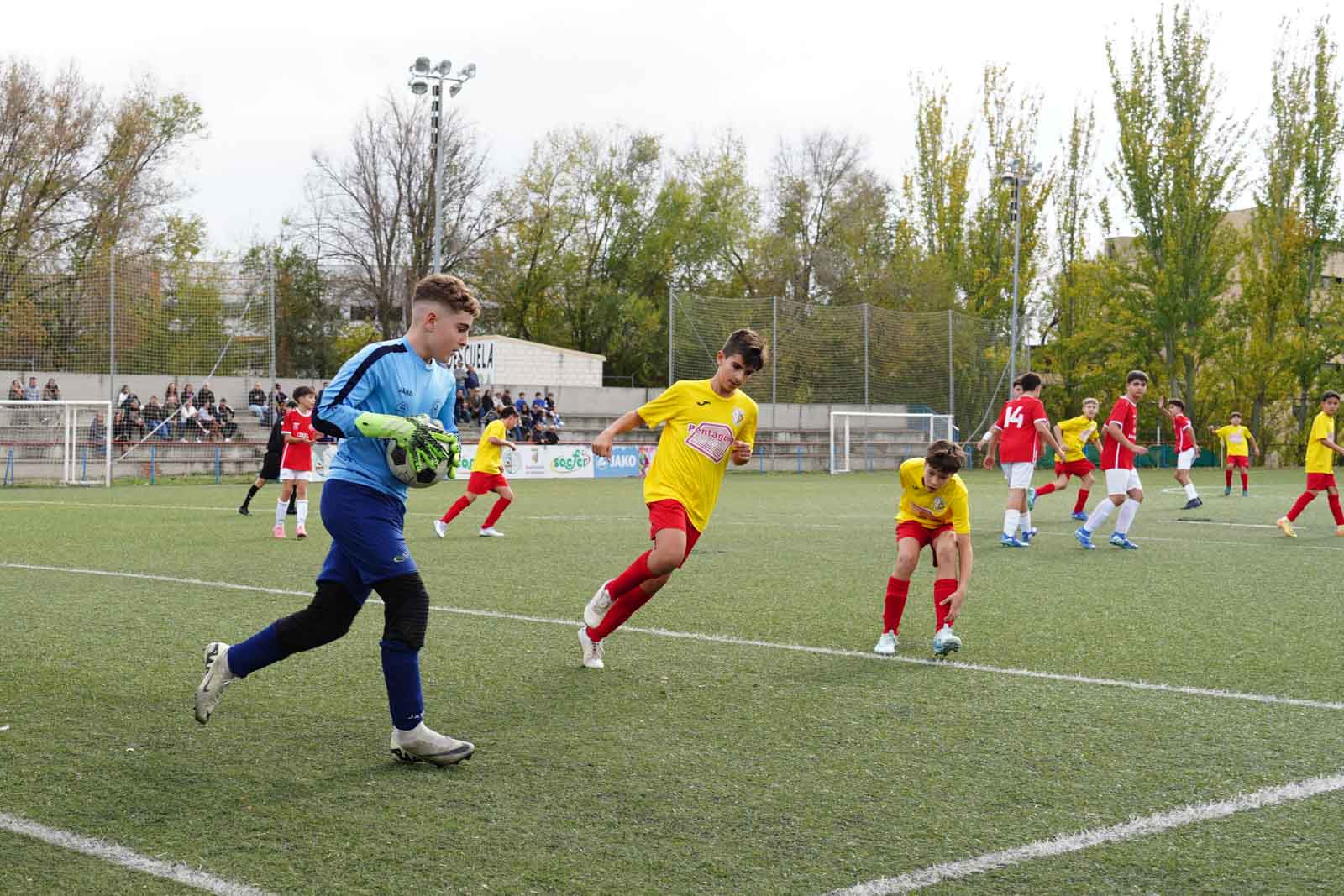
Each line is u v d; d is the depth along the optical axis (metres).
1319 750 4.16
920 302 45.44
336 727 4.42
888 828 3.33
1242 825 3.35
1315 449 12.96
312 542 11.87
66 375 26.97
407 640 3.88
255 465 28.16
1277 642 6.31
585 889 2.87
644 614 7.19
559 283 49.34
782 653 5.92
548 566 9.75
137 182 38.28
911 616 7.18
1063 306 44.25
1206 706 4.81
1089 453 39.03
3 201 35.59
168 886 2.88
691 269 51.84
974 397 38.44
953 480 5.77
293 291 47.03
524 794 3.63
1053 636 6.48
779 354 34.28
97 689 5.01
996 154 45.22
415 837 3.23
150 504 18.31
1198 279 40.06
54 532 12.85
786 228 54.81
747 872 2.99
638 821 3.38
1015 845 3.19
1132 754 4.10
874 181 54.41
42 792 3.63
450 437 4.00
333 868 3.00
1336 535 13.21
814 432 35.03
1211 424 42.34
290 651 4.08
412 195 45.62
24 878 2.93
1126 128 40.66
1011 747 4.20
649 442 35.78
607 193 49.59
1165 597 8.03
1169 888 2.90
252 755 4.04
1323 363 41.66
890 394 36.47
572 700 4.89
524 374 37.56
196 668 5.46
